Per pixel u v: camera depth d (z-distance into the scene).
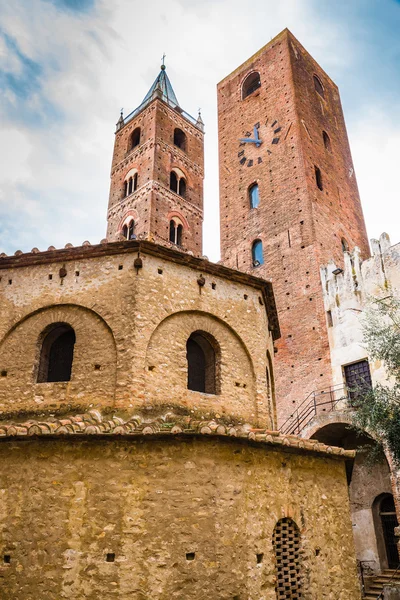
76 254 15.30
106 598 9.94
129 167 50.75
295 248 33.78
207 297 15.73
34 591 10.09
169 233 45.81
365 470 26.84
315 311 30.11
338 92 51.69
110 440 11.20
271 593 11.13
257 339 16.25
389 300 25.20
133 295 14.22
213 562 10.54
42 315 14.88
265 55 46.09
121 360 13.47
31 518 10.64
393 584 21.36
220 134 46.25
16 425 11.27
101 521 10.53
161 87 55.31
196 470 11.18
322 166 39.69
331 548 13.11
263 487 12.01
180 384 14.07
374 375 25.23
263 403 15.36
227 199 41.75
